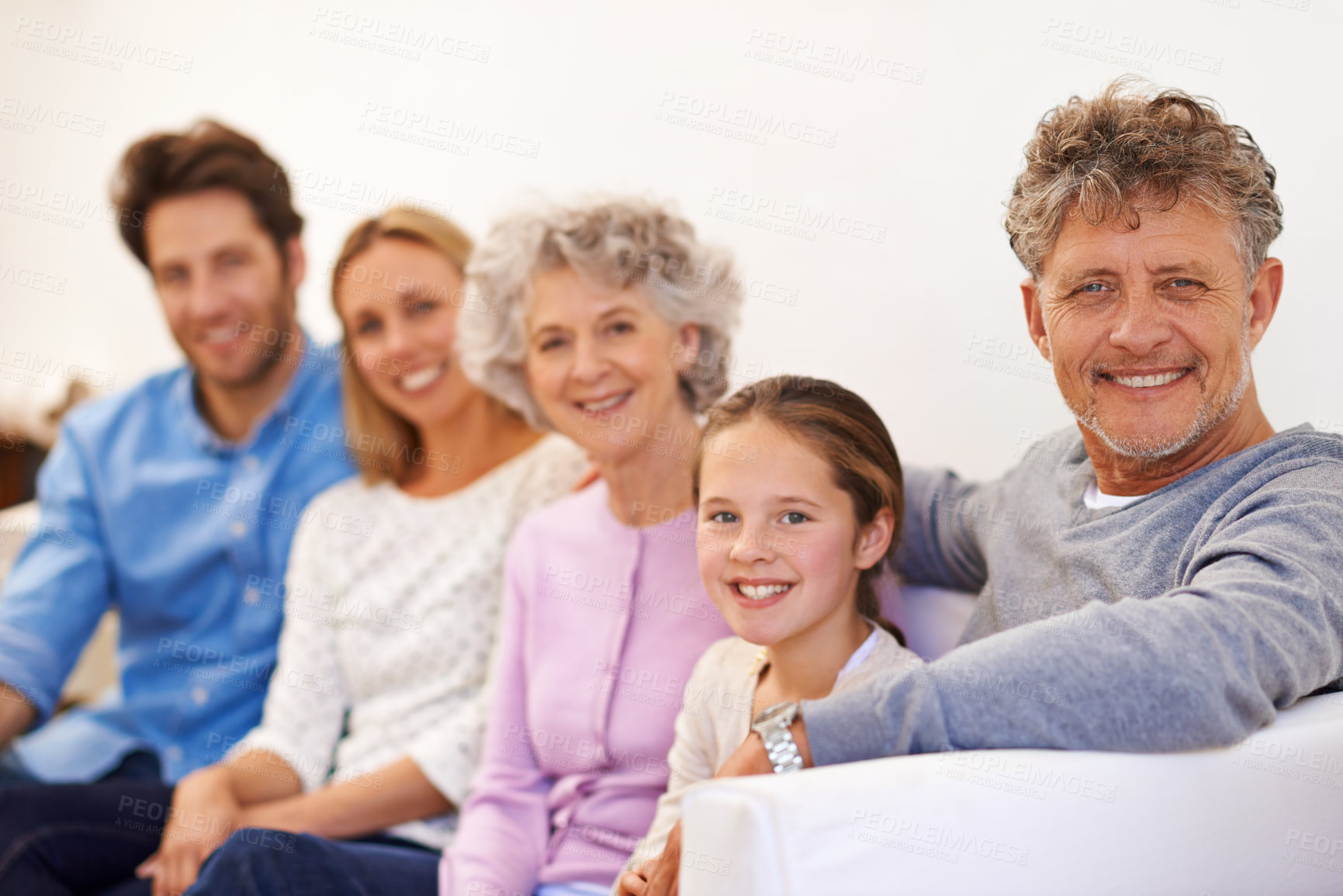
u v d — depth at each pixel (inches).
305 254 75.4
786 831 31.4
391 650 61.8
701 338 58.1
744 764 37.9
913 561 54.4
